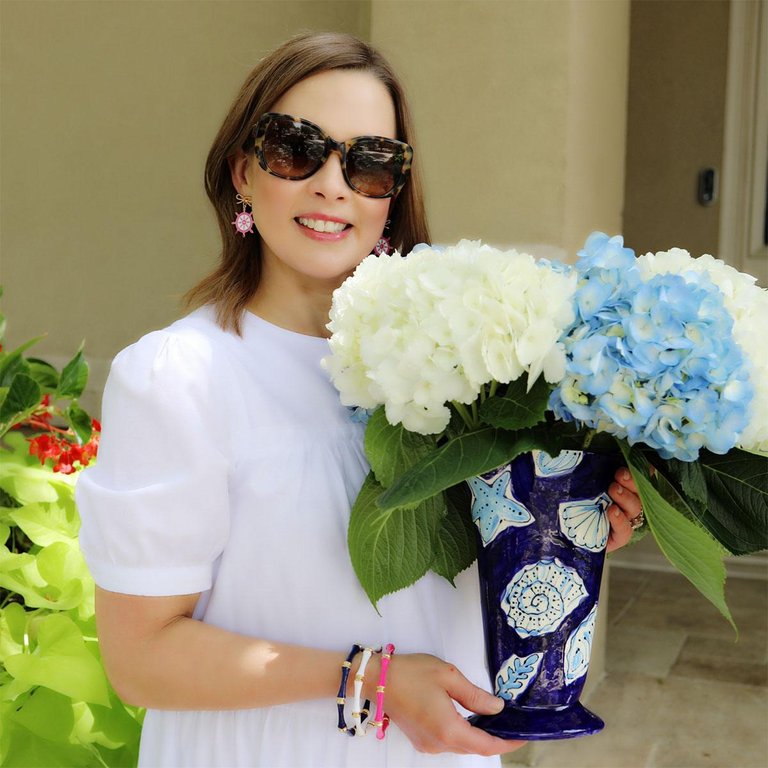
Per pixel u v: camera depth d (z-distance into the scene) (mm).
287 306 1334
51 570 1720
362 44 1327
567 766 2910
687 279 1052
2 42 4203
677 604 4500
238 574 1171
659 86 5219
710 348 959
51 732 1544
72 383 2104
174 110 3961
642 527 1262
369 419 1138
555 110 2787
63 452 1965
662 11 5172
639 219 5328
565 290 999
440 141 2906
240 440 1176
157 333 1196
